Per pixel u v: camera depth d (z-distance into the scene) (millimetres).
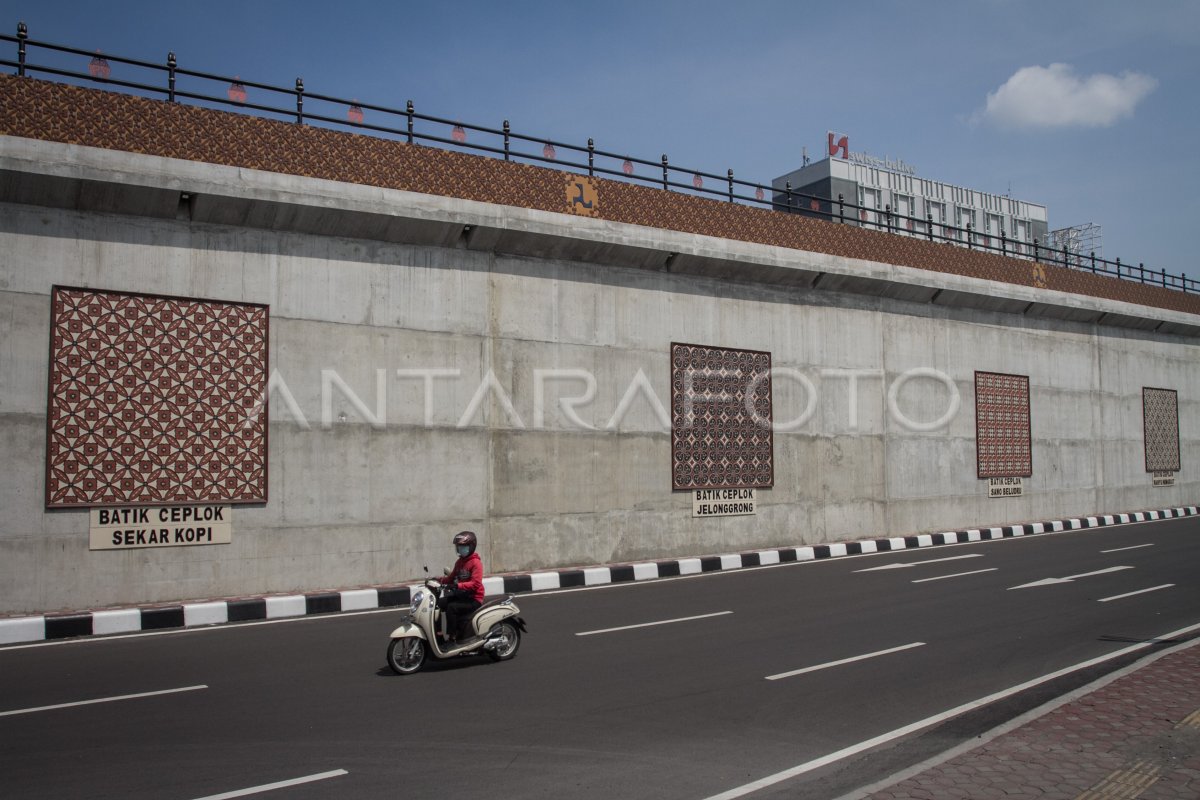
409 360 14773
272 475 13438
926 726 6949
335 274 14195
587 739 6652
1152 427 29922
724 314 18891
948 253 23531
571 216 16469
